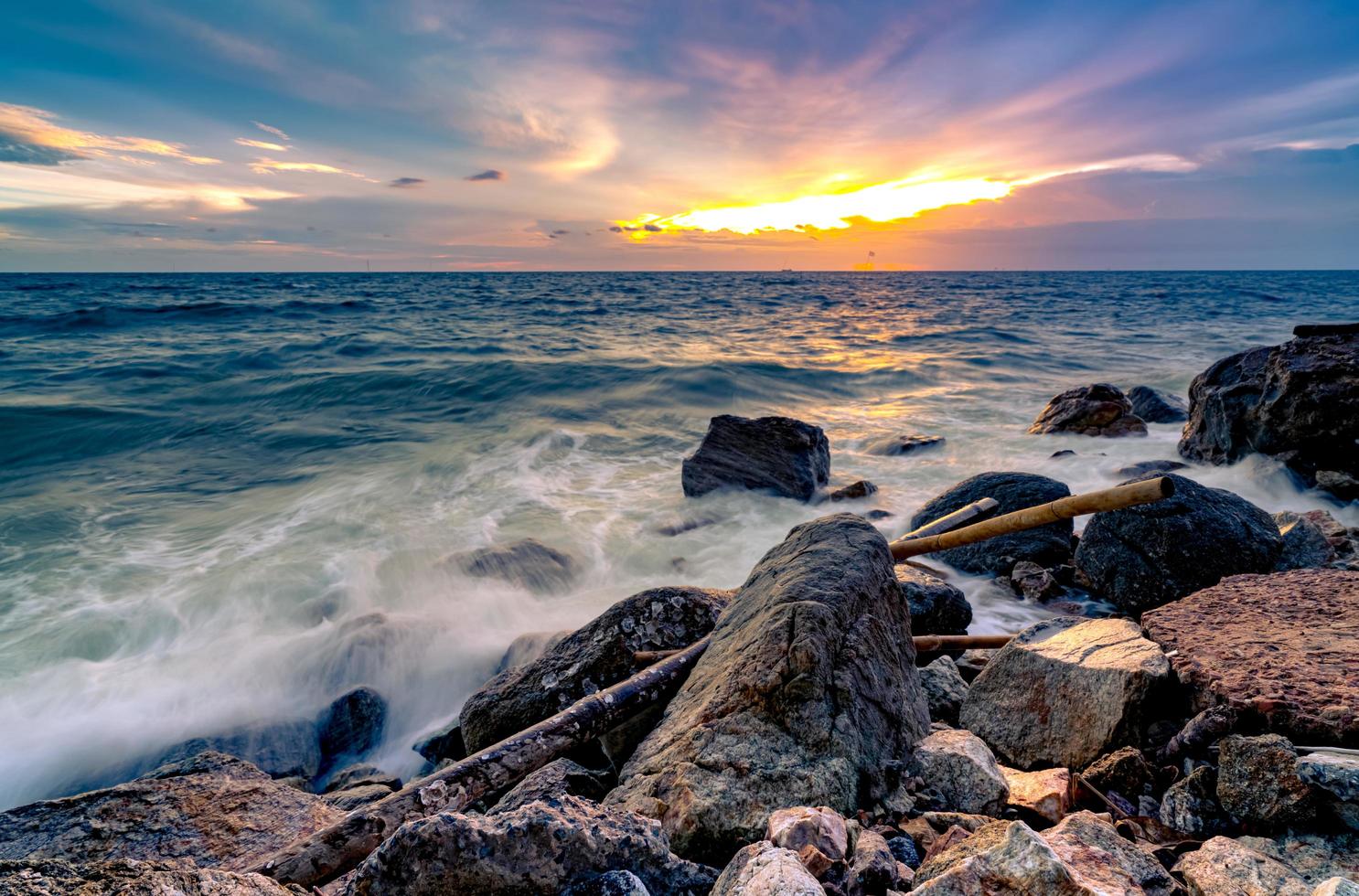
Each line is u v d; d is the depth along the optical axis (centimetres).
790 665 340
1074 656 419
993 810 328
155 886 193
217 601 890
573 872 235
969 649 577
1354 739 304
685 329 4394
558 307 6334
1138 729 368
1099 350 3128
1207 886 246
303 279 16100
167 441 1762
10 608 871
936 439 1528
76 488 1399
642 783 336
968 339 3644
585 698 414
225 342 3312
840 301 7700
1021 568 796
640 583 927
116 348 3078
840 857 261
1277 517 800
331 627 816
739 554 995
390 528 1125
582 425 1847
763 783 309
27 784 593
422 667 747
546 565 949
